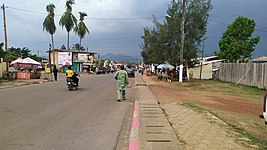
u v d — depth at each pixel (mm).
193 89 20406
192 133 6105
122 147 5344
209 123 7246
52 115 8422
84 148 5160
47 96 13578
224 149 4891
